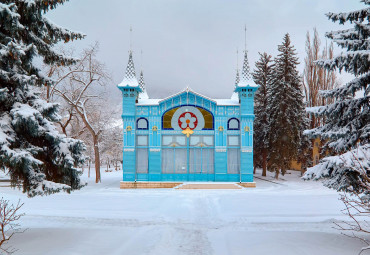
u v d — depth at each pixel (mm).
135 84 35250
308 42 42438
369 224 13000
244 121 34906
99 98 41375
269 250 8797
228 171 34969
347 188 9539
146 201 21281
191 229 12867
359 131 10367
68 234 10945
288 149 39375
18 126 8922
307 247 8969
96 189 32250
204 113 35562
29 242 9492
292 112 39375
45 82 10883
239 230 12523
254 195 25016
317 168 9906
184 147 35344
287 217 15383
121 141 60031
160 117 35375
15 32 9586
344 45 10547
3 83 9547
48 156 10469
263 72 48281
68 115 41500
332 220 14188
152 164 35031
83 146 10516
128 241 10336
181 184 33219
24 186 9797
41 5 9656
